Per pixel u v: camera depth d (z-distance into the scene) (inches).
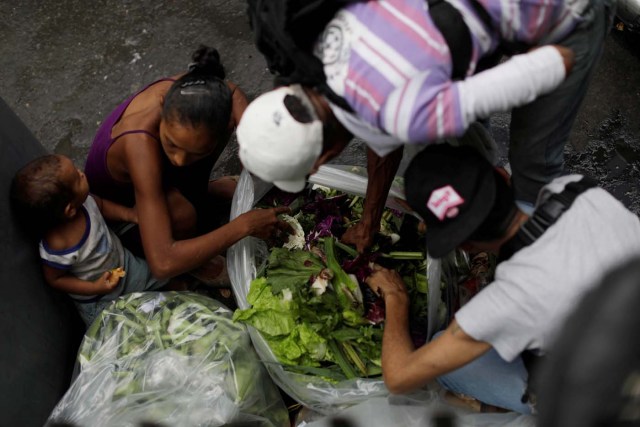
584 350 26.0
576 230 52.5
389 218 83.1
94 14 120.1
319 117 52.9
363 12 50.1
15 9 121.1
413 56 49.0
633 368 25.1
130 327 76.2
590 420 25.3
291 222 81.3
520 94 50.7
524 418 66.5
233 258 79.2
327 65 50.9
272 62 56.1
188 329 75.3
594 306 26.8
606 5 60.0
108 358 74.0
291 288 73.0
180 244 74.8
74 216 76.1
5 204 71.0
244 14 118.0
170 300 78.6
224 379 71.6
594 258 51.0
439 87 49.0
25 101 113.2
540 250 52.9
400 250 81.6
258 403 73.9
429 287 69.6
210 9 119.0
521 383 64.2
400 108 48.9
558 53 51.6
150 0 120.6
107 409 69.5
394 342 64.7
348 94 50.2
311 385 71.6
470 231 52.6
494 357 65.2
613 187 98.9
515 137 70.4
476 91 49.3
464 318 54.5
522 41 55.7
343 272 74.7
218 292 92.9
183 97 66.1
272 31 50.9
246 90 112.3
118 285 83.6
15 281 71.6
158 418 68.6
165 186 81.4
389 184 73.7
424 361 57.8
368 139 53.9
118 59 115.9
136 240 87.7
